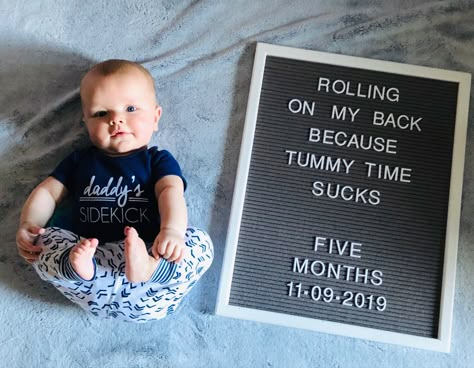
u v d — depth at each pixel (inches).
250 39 52.9
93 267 39.5
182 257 41.6
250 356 47.7
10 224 49.4
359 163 50.6
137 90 45.9
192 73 52.3
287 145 50.9
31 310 48.0
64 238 42.6
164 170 45.7
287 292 48.6
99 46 52.9
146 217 45.2
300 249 49.3
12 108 51.3
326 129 51.2
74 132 50.9
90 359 47.2
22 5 53.3
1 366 46.8
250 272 48.9
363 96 51.6
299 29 52.8
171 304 46.1
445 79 51.9
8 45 52.4
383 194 50.1
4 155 50.3
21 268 48.8
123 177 45.7
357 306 48.4
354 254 49.2
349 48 52.6
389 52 52.5
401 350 48.0
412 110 51.4
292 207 49.9
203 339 48.0
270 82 51.9
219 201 50.6
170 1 53.8
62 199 47.7
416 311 48.4
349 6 53.4
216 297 48.7
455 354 47.8
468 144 51.3
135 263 38.9
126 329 48.1
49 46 52.6
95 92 45.3
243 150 50.7
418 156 50.7
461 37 52.7
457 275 49.2
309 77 52.0
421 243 49.4
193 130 51.7
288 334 48.3
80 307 48.3
